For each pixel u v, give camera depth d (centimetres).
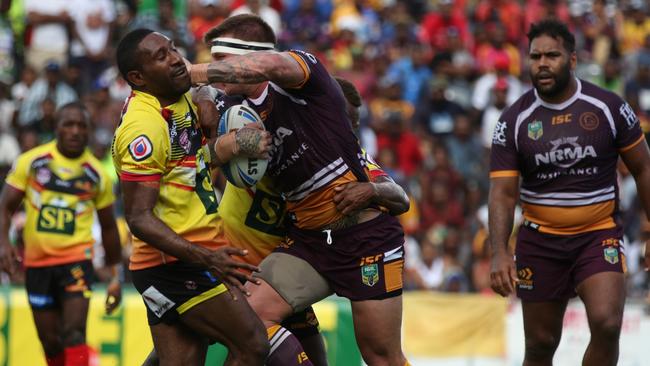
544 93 2094
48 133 4156
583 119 2094
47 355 2619
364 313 1836
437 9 5472
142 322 2850
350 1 5525
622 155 2122
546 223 2147
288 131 1778
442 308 3188
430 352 3166
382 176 1920
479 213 3866
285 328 1889
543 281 2162
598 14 5956
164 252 1614
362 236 1828
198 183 1678
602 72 5216
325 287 1862
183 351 1722
